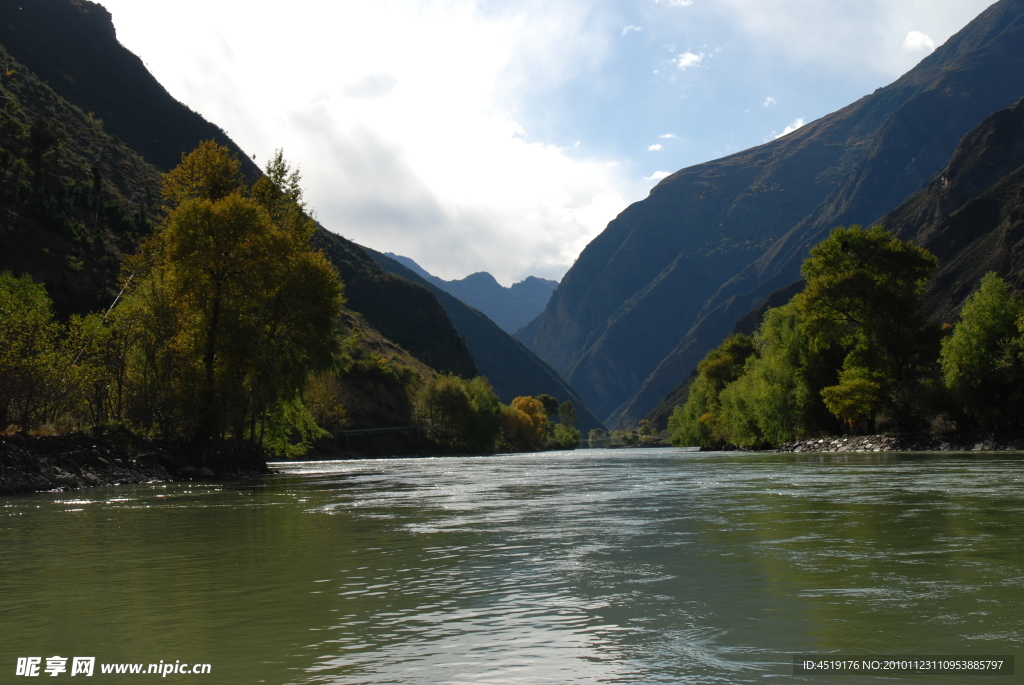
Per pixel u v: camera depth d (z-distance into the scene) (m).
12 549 12.27
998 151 192.12
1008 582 8.51
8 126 119.38
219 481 33.91
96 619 7.49
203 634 6.90
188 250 37.69
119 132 179.62
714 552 11.09
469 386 127.62
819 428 67.19
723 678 5.46
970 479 24.64
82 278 95.69
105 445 32.34
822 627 6.79
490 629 6.98
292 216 46.78
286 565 10.52
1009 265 122.81
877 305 57.75
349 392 117.56
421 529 14.60
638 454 98.31
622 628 6.92
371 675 5.68
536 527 14.68
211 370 38.91
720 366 108.75
